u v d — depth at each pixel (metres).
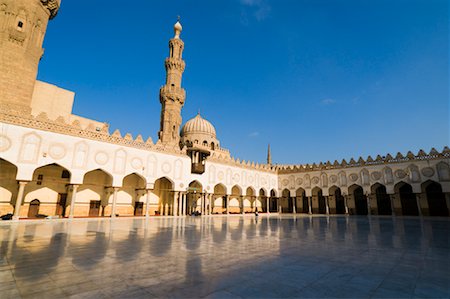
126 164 25.00
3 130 18.52
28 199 21.88
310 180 39.31
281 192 42.59
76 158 21.88
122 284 4.51
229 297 3.90
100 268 5.57
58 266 5.73
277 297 3.90
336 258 6.53
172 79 38.09
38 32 24.33
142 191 29.50
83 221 19.52
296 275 5.03
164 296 3.94
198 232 12.47
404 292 4.11
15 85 22.12
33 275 5.05
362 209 35.12
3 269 5.48
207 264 5.90
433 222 20.00
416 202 30.78
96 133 23.45
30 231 12.47
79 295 3.99
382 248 7.98
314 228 14.86
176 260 6.30
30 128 19.77
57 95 27.19
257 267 5.63
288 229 14.20
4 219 18.77
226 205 36.88
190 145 31.31
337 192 37.94
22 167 18.97
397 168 31.27
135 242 9.17
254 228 14.77
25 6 23.20
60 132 21.30
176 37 39.72
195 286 4.40
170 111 37.31
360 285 4.45
